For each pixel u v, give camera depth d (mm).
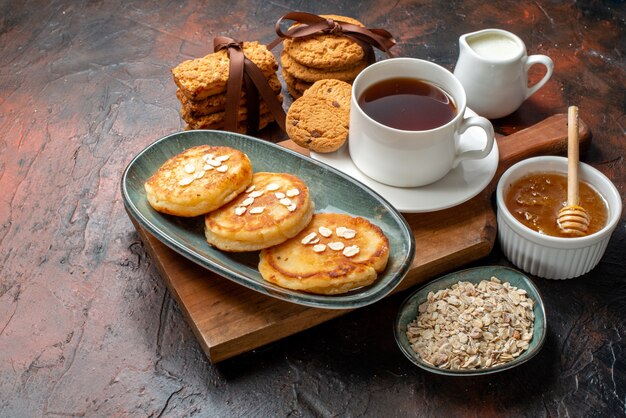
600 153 959
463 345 800
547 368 813
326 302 776
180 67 941
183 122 995
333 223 830
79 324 838
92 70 1051
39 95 1024
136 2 1132
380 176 872
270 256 809
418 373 810
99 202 923
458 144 877
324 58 949
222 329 804
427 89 888
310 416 788
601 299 856
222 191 826
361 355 821
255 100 946
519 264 872
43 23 1107
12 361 817
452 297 823
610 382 807
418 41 1074
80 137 980
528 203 869
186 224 848
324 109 908
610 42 1076
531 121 990
